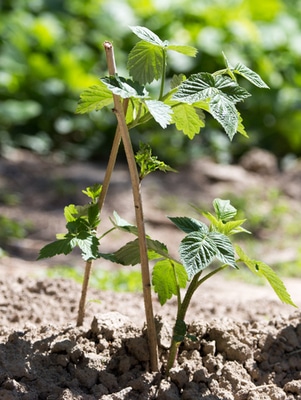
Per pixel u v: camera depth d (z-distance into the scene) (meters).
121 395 3.77
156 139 13.70
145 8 15.05
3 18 14.63
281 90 14.59
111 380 3.90
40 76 14.20
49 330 4.36
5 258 8.08
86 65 14.60
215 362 4.08
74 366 3.96
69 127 14.02
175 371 3.90
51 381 3.88
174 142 13.91
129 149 3.79
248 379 4.10
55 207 11.48
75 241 3.88
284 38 15.23
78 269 7.70
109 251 9.52
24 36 14.58
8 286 5.64
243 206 11.72
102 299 5.75
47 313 5.24
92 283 6.82
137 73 3.98
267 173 13.40
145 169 3.94
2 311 5.19
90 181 12.54
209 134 14.17
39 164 13.21
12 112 13.71
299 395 4.00
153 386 3.87
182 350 4.20
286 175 13.45
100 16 15.20
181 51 3.96
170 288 4.09
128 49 15.03
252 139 14.27
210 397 3.82
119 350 4.07
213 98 3.60
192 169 13.23
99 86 4.00
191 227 3.87
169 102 4.00
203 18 14.98
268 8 15.70
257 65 14.55
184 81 3.64
